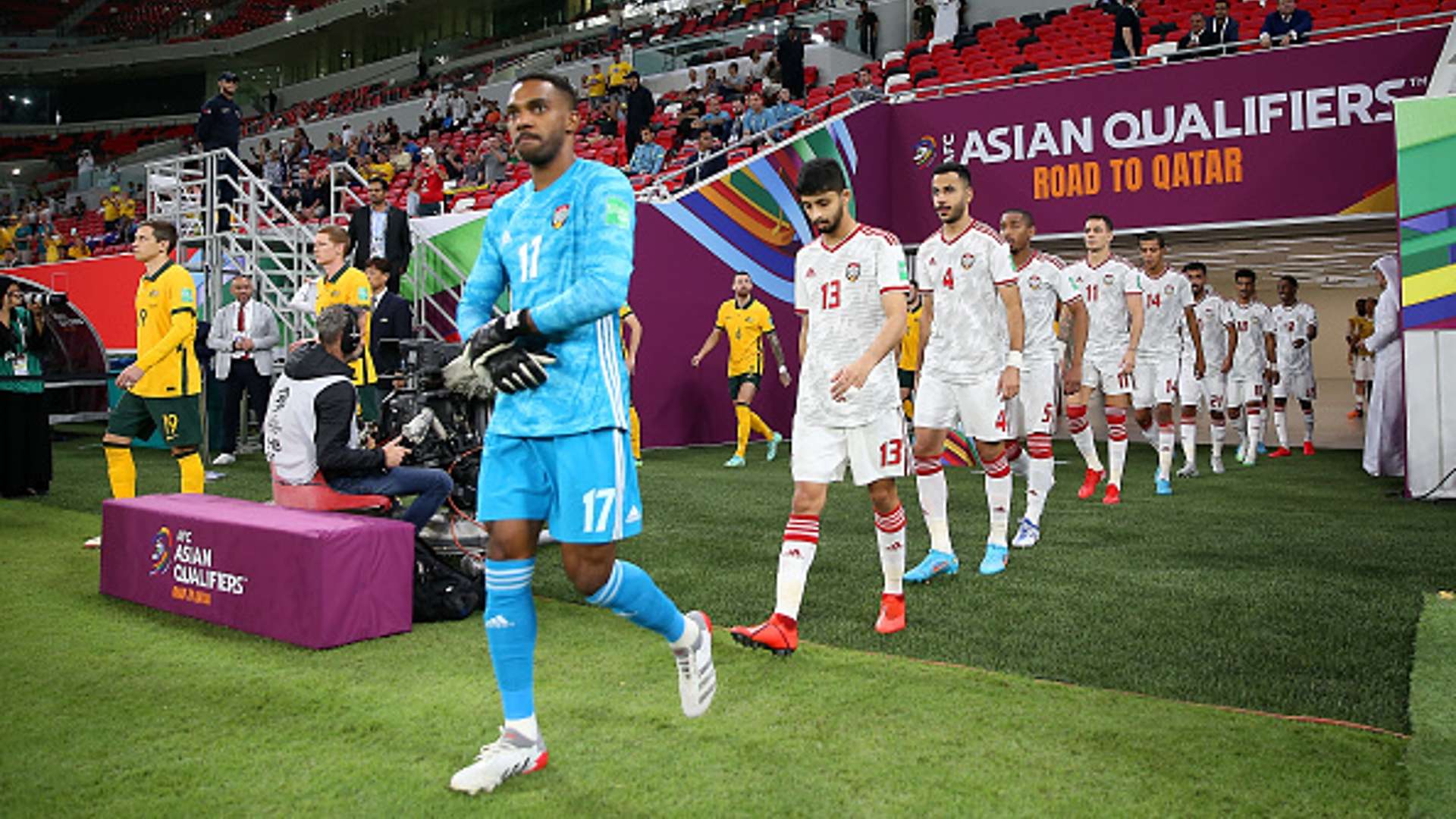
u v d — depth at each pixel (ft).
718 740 8.84
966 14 62.03
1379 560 16.67
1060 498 24.32
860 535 19.31
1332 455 34.99
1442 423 23.15
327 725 9.27
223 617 12.84
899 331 11.66
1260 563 16.46
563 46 84.23
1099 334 23.79
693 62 63.41
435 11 99.66
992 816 7.34
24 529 20.11
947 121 40.06
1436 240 23.02
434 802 7.61
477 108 74.13
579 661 11.25
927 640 12.07
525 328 7.55
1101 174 36.96
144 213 75.87
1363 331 51.44
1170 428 25.00
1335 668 10.83
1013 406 19.86
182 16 115.85
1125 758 8.39
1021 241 18.38
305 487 15.24
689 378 38.32
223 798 7.68
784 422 42.37
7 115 118.01
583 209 7.93
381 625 12.36
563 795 7.72
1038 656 11.35
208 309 35.47
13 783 7.92
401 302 24.07
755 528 20.10
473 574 14.56
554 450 7.80
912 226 41.01
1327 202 33.42
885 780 7.99
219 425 35.99
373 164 64.90
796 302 12.89
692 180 43.73
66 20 117.08
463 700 9.98
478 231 36.11
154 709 9.70
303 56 111.45
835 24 63.77
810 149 40.16
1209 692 10.07
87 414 49.08
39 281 45.50
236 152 38.68
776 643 11.09
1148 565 16.40
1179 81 35.47
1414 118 23.21
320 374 14.69
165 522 13.60
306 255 35.68
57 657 11.42
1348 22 39.27
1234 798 7.64
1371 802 7.55
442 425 15.26
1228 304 32.30
